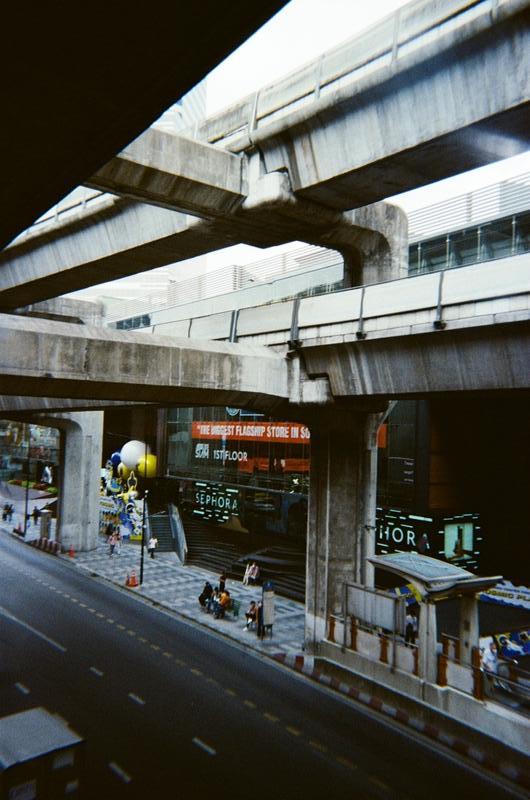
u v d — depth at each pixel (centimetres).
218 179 1648
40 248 2547
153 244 2030
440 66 1251
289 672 2072
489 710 1527
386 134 1391
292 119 1552
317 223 1828
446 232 2811
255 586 3303
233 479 4366
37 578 3288
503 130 1263
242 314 2448
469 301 1558
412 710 1697
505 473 3294
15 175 687
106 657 2122
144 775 1349
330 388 2111
